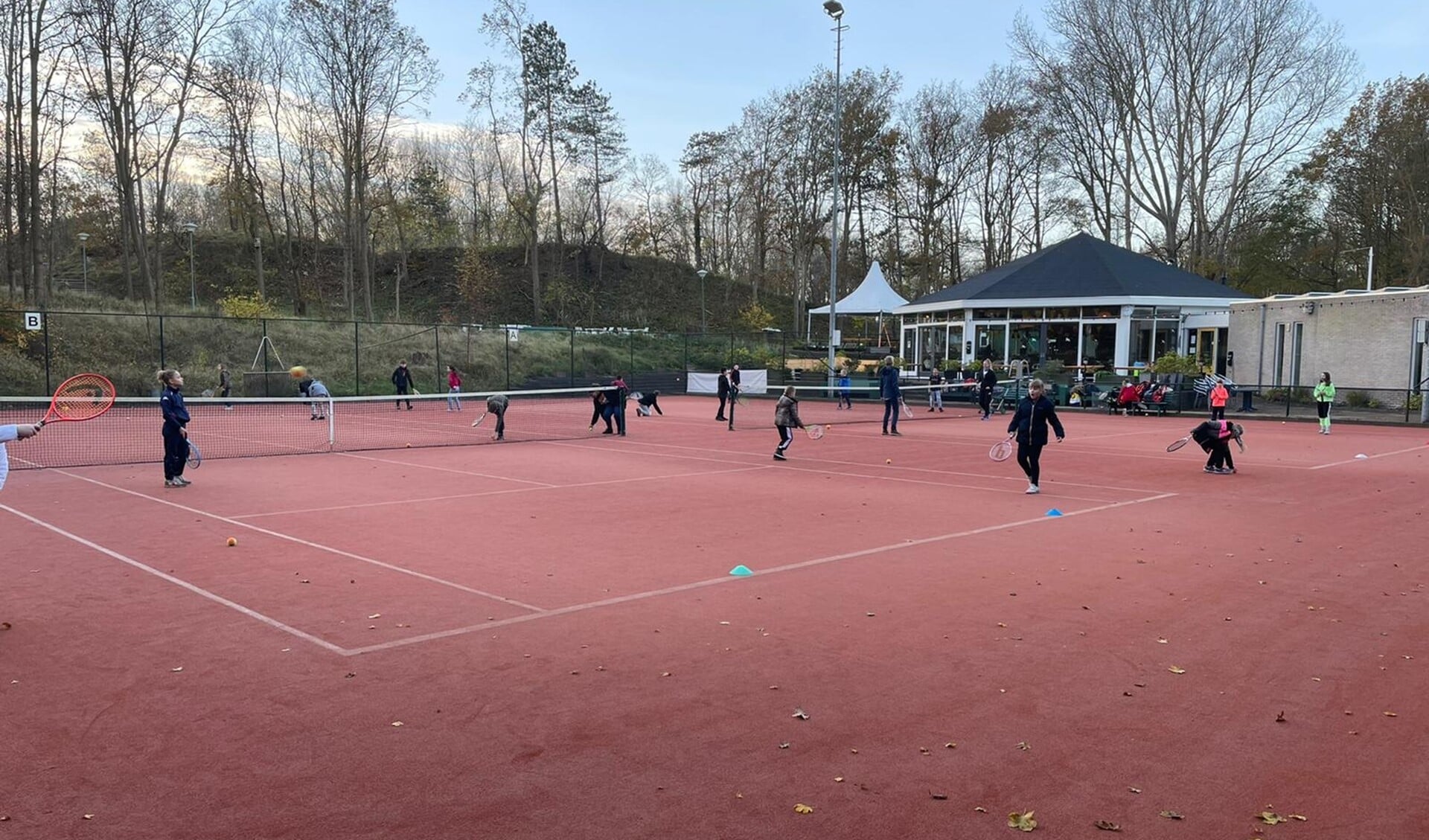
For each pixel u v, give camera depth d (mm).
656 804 4176
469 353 45406
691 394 48062
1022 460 14344
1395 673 6020
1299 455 19922
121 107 42656
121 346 36875
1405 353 32094
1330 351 34812
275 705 5359
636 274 77000
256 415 31516
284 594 7898
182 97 45000
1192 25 47406
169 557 9375
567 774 4480
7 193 39438
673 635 6820
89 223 63906
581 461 18875
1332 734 5039
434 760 4629
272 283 64562
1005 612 7480
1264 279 59625
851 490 14609
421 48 49312
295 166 56312
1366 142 52500
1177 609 7562
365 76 49219
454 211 79812
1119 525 11578
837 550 9938
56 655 6254
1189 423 29672
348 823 3977
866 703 5453
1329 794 4344
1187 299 40219
